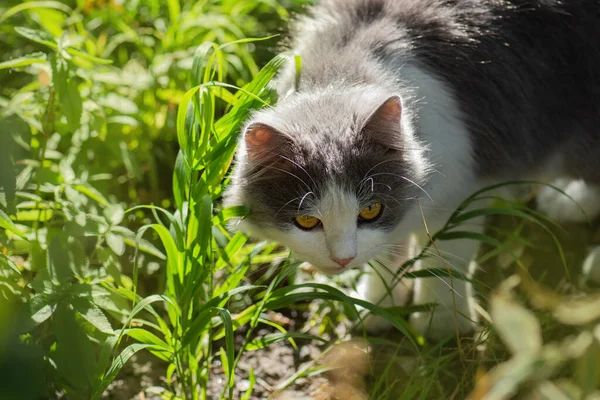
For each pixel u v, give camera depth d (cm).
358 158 96
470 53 104
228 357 94
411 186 99
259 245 103
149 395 102
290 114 98
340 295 96
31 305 93
